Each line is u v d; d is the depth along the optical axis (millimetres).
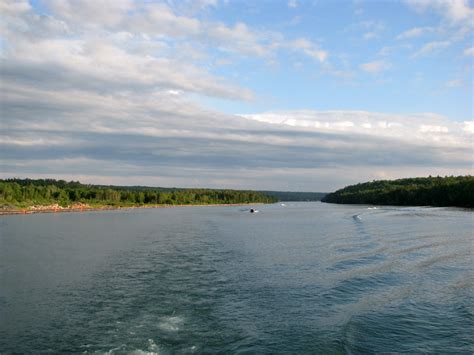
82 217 141000
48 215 152750
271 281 36469
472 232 73875
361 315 26531
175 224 106750
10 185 189250
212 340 22953
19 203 181625
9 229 90875
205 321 26109
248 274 39625
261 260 47438
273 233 79875
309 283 35469
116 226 99562
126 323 26000
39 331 24797
